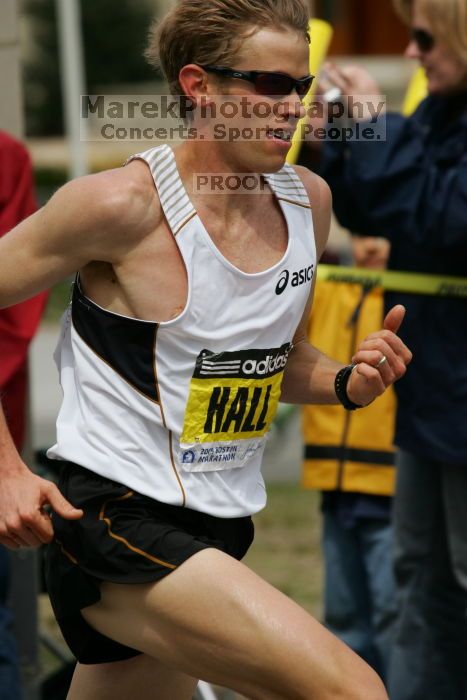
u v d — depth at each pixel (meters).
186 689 10.38
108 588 9.17
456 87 13.88
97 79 78.56
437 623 14.62
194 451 9.23
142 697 10.20
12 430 13.84
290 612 8.63
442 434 13.62
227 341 9.10
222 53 8.84
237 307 9.07
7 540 9.14
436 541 14.52
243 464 9.63
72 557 9.27
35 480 9.05
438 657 14.66
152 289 8.96
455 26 13.59
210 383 9.14
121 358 9.12
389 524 15.84
